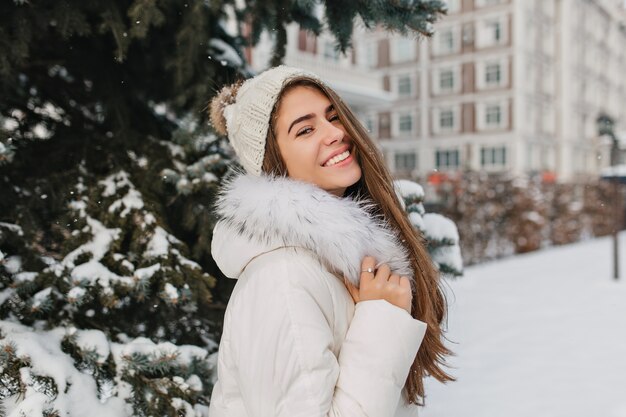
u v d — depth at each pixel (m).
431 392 3.34
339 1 1.98
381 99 14.23
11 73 1.97
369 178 1.19
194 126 2.04
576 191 13.91
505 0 27.62
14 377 1.42
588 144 33.75
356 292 1.04
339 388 0.88
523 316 5.41
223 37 2.50
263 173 1.09
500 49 27.94
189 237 2.11
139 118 2.45
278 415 0.85
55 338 1.62
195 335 2.05
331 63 12.91
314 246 0.95
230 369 0.98
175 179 1.91
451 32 29.50
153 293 1.79
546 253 11.07
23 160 2.02
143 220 1.82
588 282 7.40
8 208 1.89
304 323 0.87
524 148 27.73
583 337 4.59
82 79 2.35
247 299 0.92
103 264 1.73
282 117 1.08
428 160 30.39
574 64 32.31
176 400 1.56
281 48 2.15
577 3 32.75
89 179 1.96
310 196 1.00
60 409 1.41
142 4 1.73
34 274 1.68
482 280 7.67
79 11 1.86
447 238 2.29
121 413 1.53
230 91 1.27
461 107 29.30
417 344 0.96
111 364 1.62
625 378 3.55
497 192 10.08
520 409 3.07
